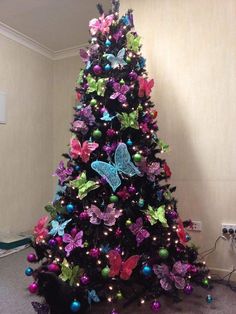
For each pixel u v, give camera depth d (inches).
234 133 85.7
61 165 75.3
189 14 90.8
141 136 73.3
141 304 69.6
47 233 71.2
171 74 92.8
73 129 73.2
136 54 76.9
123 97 70.0
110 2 107.3
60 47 146.6
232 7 86.2
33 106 140.4
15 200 129.3
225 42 86.8
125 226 67.8
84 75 76.1
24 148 134.9
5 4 109.7
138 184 71.4
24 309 68.5
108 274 62.2
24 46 135.4
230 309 68.0
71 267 63.4
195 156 90.2
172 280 66.8
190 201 90.6
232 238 85.2
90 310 66.0
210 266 87.4
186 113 91.3
